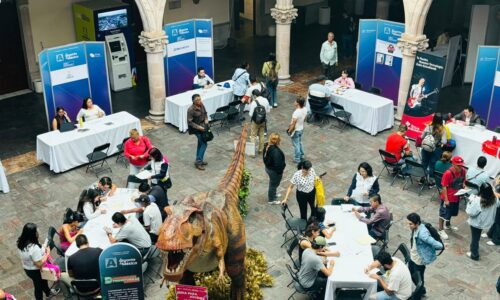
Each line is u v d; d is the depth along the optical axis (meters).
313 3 28.19
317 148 15.80
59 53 15.91
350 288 9.30
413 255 9.81
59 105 16.38
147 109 18.64
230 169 9.10
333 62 19.53
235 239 7.98
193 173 14.61
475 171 11.83
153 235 10.84
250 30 27.06
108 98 17.38
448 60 19.73
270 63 17.92
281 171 12.70
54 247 11.37
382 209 10.70
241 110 17.11
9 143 16.34
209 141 15.91
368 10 28.91
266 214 12.82
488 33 19.67
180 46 18.27
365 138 16.36
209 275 10.07
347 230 10.44
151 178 12.08
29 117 18.05
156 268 11.05
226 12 24.55
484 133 14.17
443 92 19.70
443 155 12.45
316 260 9.38
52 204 13.36
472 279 10.85
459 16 26.67
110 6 19.80
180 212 6.55
